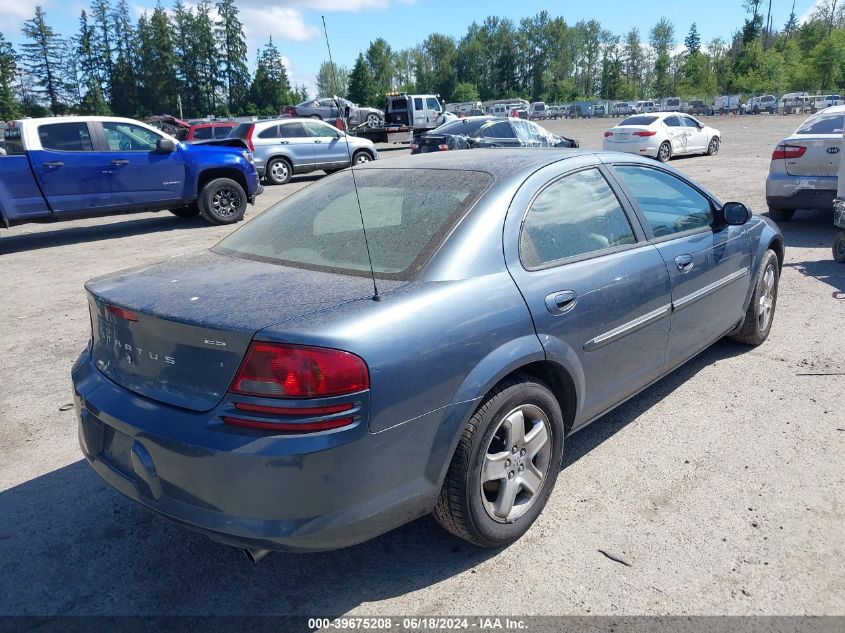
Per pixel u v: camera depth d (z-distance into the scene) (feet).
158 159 35.99
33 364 17.65
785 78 266.98
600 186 11.37
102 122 34.53
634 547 9.27
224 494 7.29
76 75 384.68
